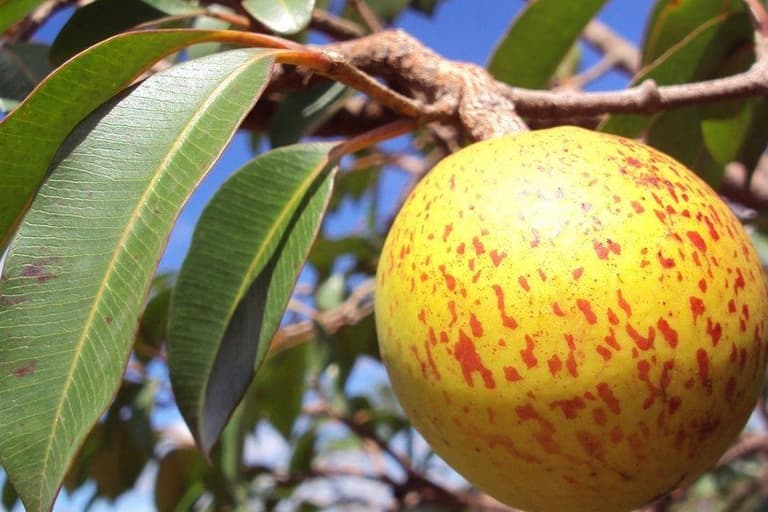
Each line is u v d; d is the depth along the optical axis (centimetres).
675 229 14
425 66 17
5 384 13
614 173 14
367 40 17
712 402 14
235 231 16
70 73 14
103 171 14
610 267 13
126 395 28
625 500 14
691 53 20
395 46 17
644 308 13
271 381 33
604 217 14
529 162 14
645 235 14
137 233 13
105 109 14
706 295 14
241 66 14
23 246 13
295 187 16
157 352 29
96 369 13
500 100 16
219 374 16
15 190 14
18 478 13
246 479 37
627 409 13
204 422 16
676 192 14
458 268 14
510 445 14
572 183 14
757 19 19
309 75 18
